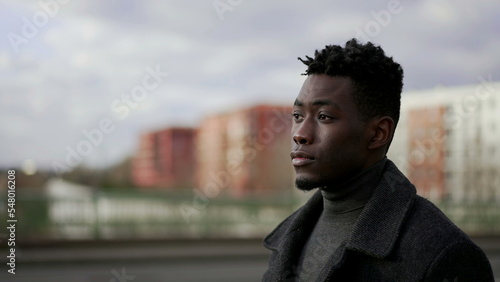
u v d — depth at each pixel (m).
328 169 1.06
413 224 1.02
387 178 1.09
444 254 0.96
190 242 11.02
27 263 8.73
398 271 0.99
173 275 8.41
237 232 11.71
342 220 1.13
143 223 11.10
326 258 1.12
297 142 1.09
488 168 16.92
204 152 26.16
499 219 13.45
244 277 8.36
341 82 1.06
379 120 1.07
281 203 12.21
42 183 11.95
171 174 27.27
